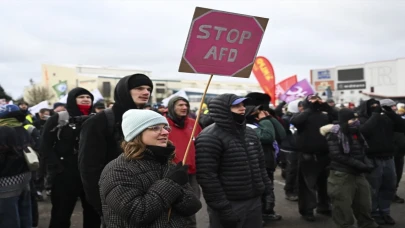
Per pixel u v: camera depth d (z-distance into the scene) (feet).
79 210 21.18
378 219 17.26
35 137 20.39
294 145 21.88
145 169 7.14
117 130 10.59
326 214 19.19
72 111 13.98
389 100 18.35
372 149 16.72
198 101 182.39
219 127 10.99
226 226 10.47
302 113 17.93
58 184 12.62
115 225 6.97
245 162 10.84
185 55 9.59
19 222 13.37
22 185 13.33
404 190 23.54
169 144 7.82
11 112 13.39
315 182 17.83
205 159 10.58
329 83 219.41
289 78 43.55
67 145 12.82
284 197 23.13
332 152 15.08
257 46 10.66
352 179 15.03
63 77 217.15
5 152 12.78
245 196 10.69
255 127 17.17
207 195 10.48
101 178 7.30
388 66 197.06
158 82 241.14
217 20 9.86
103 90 211.61
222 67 10.12
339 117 15.28
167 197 6.85
